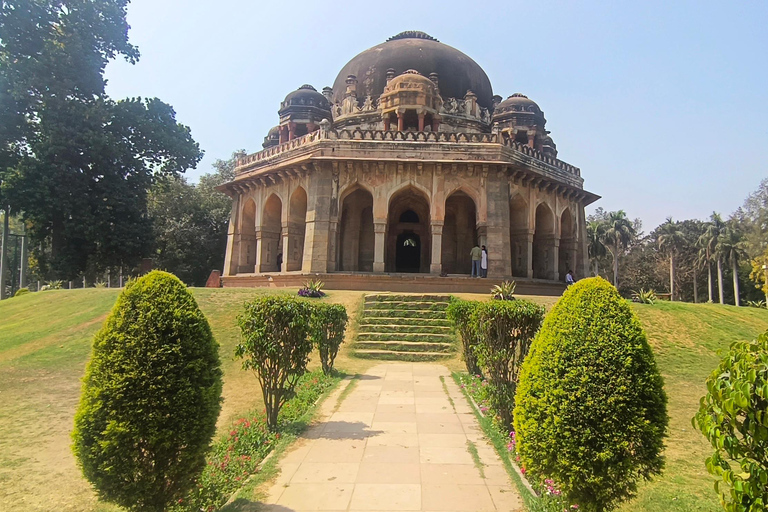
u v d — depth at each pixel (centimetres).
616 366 430
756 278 4531
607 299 457
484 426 781
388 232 2756
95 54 2716
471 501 528
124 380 457
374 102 2923
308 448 693
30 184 2492
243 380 1139
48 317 1798
